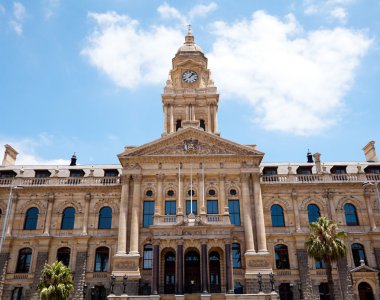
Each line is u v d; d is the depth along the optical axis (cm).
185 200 5906
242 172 5966
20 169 7019
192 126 6291
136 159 6066
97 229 6056
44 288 4578
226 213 5419
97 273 5734
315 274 5722
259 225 5644
